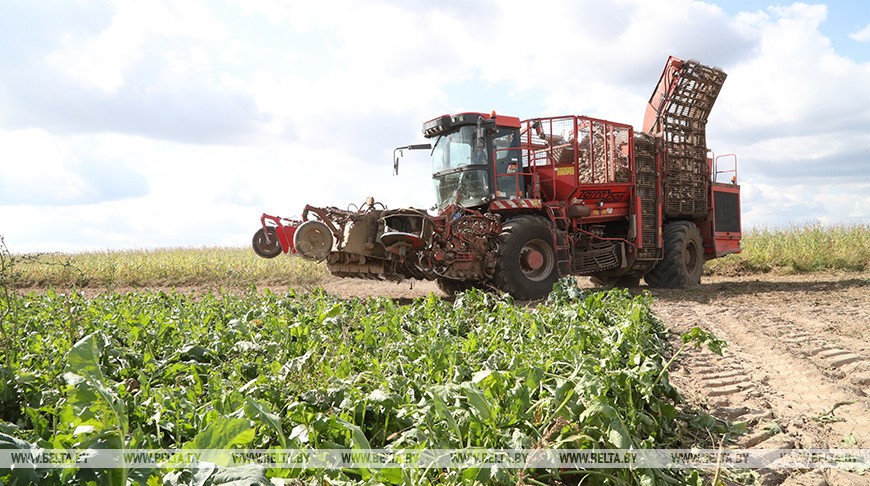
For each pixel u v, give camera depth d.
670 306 9.95
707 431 4.07
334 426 2.72
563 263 11.38
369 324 5.18
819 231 20.12
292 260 17.28
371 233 10.19
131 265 16.88
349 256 10.29
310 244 9.83
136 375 3.93
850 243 18.77
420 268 10.22
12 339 3.90
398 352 4.44
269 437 2.76
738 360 6.23
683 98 13.66
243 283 15.60
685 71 13.32
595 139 12.17
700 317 8.78
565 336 4.72
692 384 5.35
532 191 11.66
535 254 11.05
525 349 4.40
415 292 13.20
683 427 4.12
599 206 12.39
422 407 2.97
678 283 13.51
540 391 3.38
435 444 2.61
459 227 10.41
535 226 10.97
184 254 21.17
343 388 3.13
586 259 12.36
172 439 2.66
